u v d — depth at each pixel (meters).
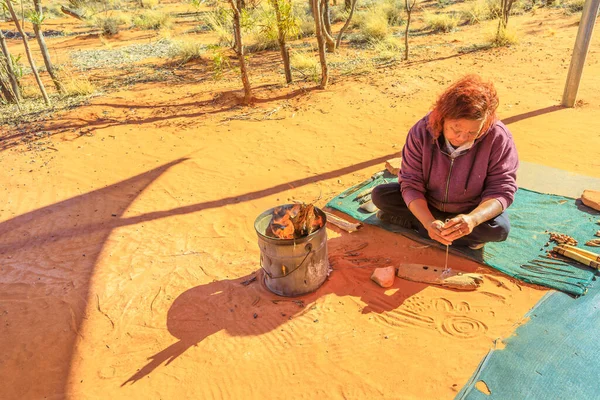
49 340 2.99
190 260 3.71
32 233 4.24
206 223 4.23
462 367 2.49
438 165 3.03
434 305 2.97
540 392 2.30
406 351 2.64
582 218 3.66
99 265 3.72
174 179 5.09
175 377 2.63
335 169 5.02
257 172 5.11
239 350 2.77
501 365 2.46
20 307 3.30
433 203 3.32
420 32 11.45
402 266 3.31
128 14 19.25
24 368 2.79
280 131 6.13
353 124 6.17
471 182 3.03
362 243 3.70
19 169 5.50
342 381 2.50
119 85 8.70
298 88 7.68
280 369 2.62
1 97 7.98
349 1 13.66
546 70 7.61
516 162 3.02
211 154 5.62
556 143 5.09
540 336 2.62
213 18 11.73
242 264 3.62
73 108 7.35
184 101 7.51
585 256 3.13
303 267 3.05
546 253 3.29
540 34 9.91
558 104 6.21
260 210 4.37
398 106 6.64
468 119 2.48
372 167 4.97
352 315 2.96
